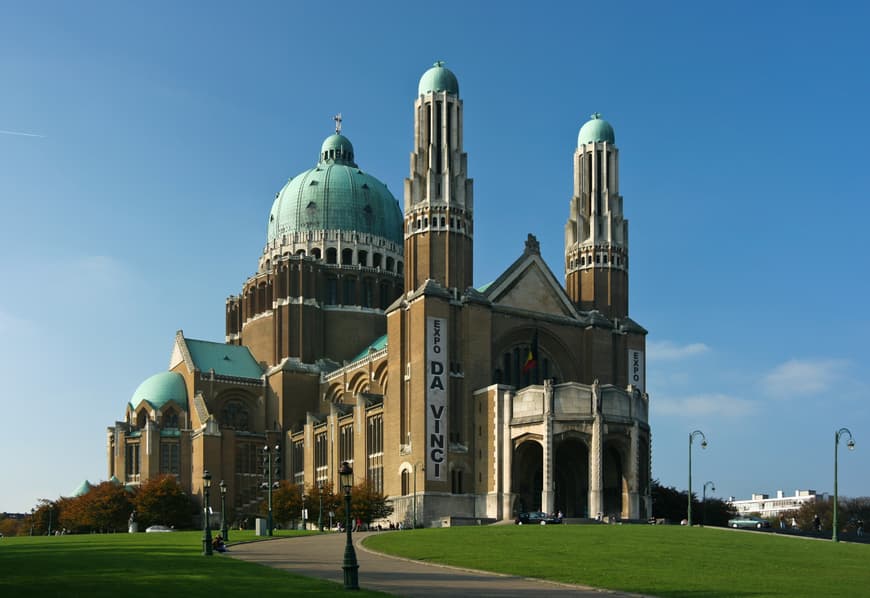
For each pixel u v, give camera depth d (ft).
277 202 552.41
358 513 377.91
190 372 501.97
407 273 410.52
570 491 406.00
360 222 535.60
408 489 384.88
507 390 384.47
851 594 140.67
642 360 445.78
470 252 412.36
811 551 214.28
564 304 439.63
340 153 572.92
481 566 175.52
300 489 457.27
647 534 250.16
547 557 191.83
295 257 512.22
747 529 309.63
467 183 415.85
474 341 398.21
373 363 453.17
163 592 125.08
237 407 506.89
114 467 507.30
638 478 374.84
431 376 385.29
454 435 389.19
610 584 150.00
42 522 534.37
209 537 199.11
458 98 422.00
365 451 423.23
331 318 515.09
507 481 375.45
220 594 124.47
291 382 496.64
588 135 463.83
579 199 460.14
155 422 493.36
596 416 365.40
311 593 128.16
